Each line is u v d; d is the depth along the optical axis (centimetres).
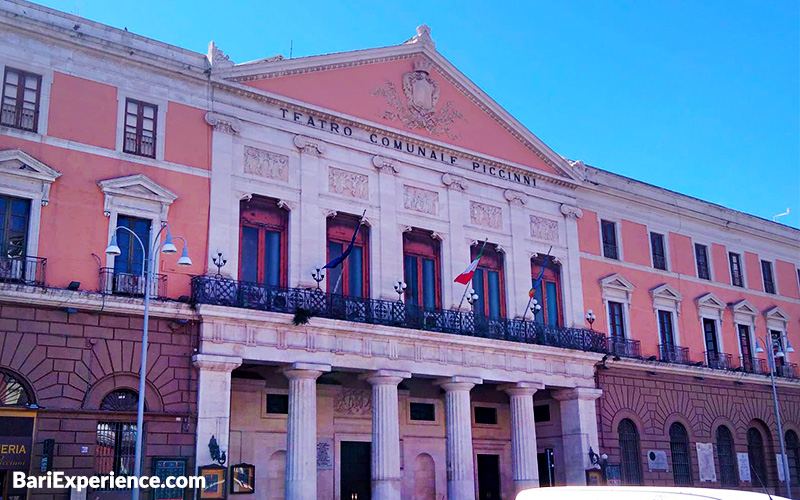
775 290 4566
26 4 2384
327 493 2966
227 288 2519
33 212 2275
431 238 3181
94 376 2256
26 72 2364
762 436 4134
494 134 3462
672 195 4116
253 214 2741
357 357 2728
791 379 4297
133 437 2314
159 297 2391
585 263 3647
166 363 2377
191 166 2605
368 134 3055
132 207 2452
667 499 848
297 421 2566
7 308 2169
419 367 2870
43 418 2162
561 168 3638
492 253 3350
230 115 2727
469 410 2988
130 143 2508
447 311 3022
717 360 4028
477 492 3416
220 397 2417
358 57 3053
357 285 2930
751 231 4484
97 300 2267
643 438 3547
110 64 2517
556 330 3328
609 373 3522
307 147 2872
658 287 3869
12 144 2281
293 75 2897
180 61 2644
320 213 2853
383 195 3034
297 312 2575
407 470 3209
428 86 3262
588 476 3231
